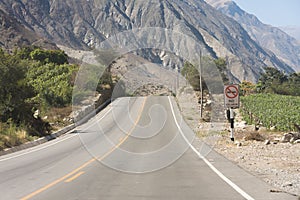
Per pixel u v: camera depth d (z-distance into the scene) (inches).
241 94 2837.1
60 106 1573.6
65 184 442.3
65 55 2785.4
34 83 1704.0
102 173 521.3
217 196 371.2
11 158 718.5
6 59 1112.2
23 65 1152.8
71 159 674.2
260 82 3469.5
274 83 3366.1
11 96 1087.0
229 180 457.1
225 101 881.5
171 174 509.7
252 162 621.9
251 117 1446.9
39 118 1179.3
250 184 430.9
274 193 382.9
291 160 640.4
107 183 447.8
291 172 524.1
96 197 372.5
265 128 1243.8
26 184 447.2
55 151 801.6
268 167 569.0
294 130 1160.8
